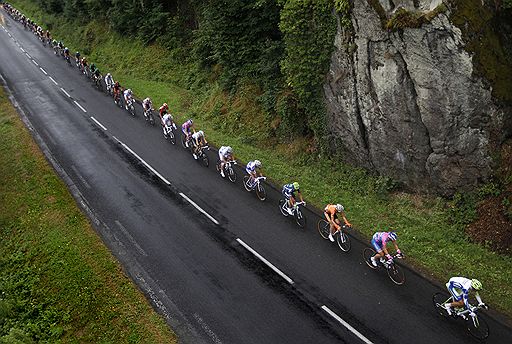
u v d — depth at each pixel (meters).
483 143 13.14
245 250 13.83
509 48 13.07
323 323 10.87
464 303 9.82
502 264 12.09
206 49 27.17
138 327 11.39
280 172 18.50
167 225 15.48
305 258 13.19
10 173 20.25
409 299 11.27
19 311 12.69
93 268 13.66
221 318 11.36
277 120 20.69
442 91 13.02
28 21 55.09
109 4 40.62
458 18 12.04
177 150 21.30
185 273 13.07
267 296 11.89
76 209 16.88
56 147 22.47
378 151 15.90
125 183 18.58
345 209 15.55
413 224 14.28
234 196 16.94
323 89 17.28
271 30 22.50
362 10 14.01
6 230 16.48
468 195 13.76
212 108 24.44
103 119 25.98
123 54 36.72
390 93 14.34
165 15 32.97
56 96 30.62
